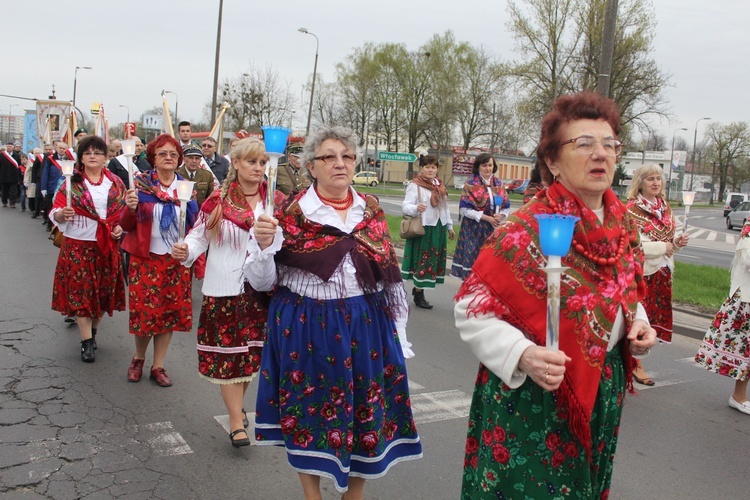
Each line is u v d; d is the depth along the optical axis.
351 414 2.79
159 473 3.76
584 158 2.09
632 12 30.39
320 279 2.79
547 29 32.50
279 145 2.55
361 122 57.53
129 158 4.93
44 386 5.12
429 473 3.90
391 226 18.00
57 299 5.80
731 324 5.12
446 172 58.50
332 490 3.73
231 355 4.11
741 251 4.98
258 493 3.58
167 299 5.19
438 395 5.26
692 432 4.73
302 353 2.79
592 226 2.08
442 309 8.68
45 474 3.68
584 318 2.05
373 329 2.88
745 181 67.94
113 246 5.85
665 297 5.63
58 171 14.27
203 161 7.50
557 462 2.09
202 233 4.11
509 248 2.09
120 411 4.69
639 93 31.28
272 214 2.63
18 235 13.54
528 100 33.75
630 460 4.22
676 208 53.47
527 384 2.11
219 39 23.34
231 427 4.16
